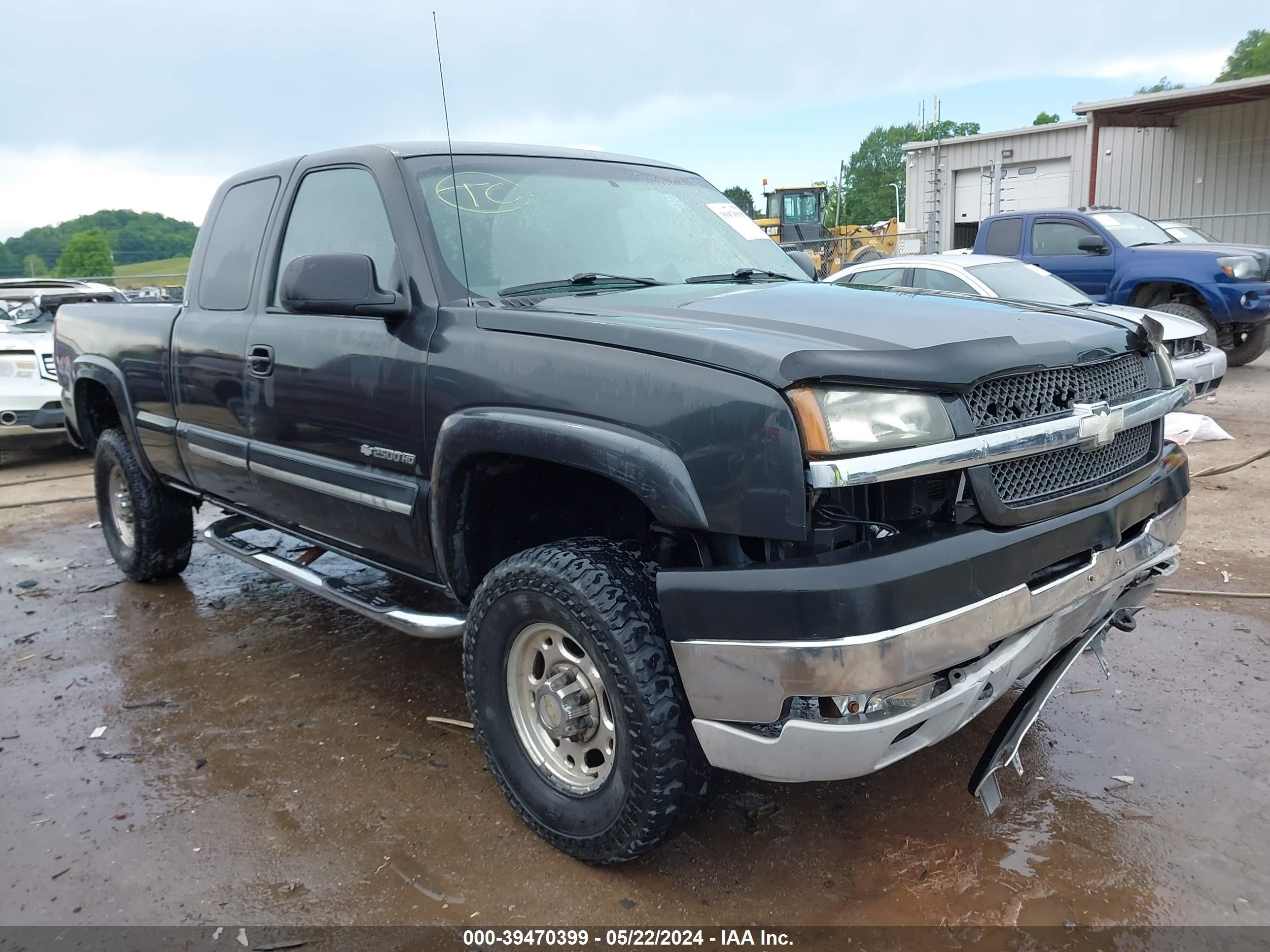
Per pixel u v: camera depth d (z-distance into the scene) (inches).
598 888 99.7
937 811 111.7
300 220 140.4
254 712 143.4
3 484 318.0
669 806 92.8
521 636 104.3
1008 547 86.1
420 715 140.8
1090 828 107.1
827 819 110.8
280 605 190.2
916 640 79.8
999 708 135.9
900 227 1071.6
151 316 172.6
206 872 104.5
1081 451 96.7
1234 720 129.5
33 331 351.6
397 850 107.5
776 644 81.0
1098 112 716.0
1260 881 97.4
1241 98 665.0
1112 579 99.0
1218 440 300.2
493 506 114.5
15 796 121.2
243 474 150.6
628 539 111.3
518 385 100.3
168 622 181.8
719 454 84.0
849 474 78.3
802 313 101.0
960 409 85.2
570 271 124.0
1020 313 107.3
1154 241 433.4
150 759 130.0
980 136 838.5
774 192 1007.0
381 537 125.0
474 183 127.2
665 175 154.4
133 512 192.9
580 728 100.4
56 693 151.7
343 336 123.6
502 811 115.2
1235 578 182.4
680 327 93.3
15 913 98.5
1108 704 135.3
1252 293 387.5
